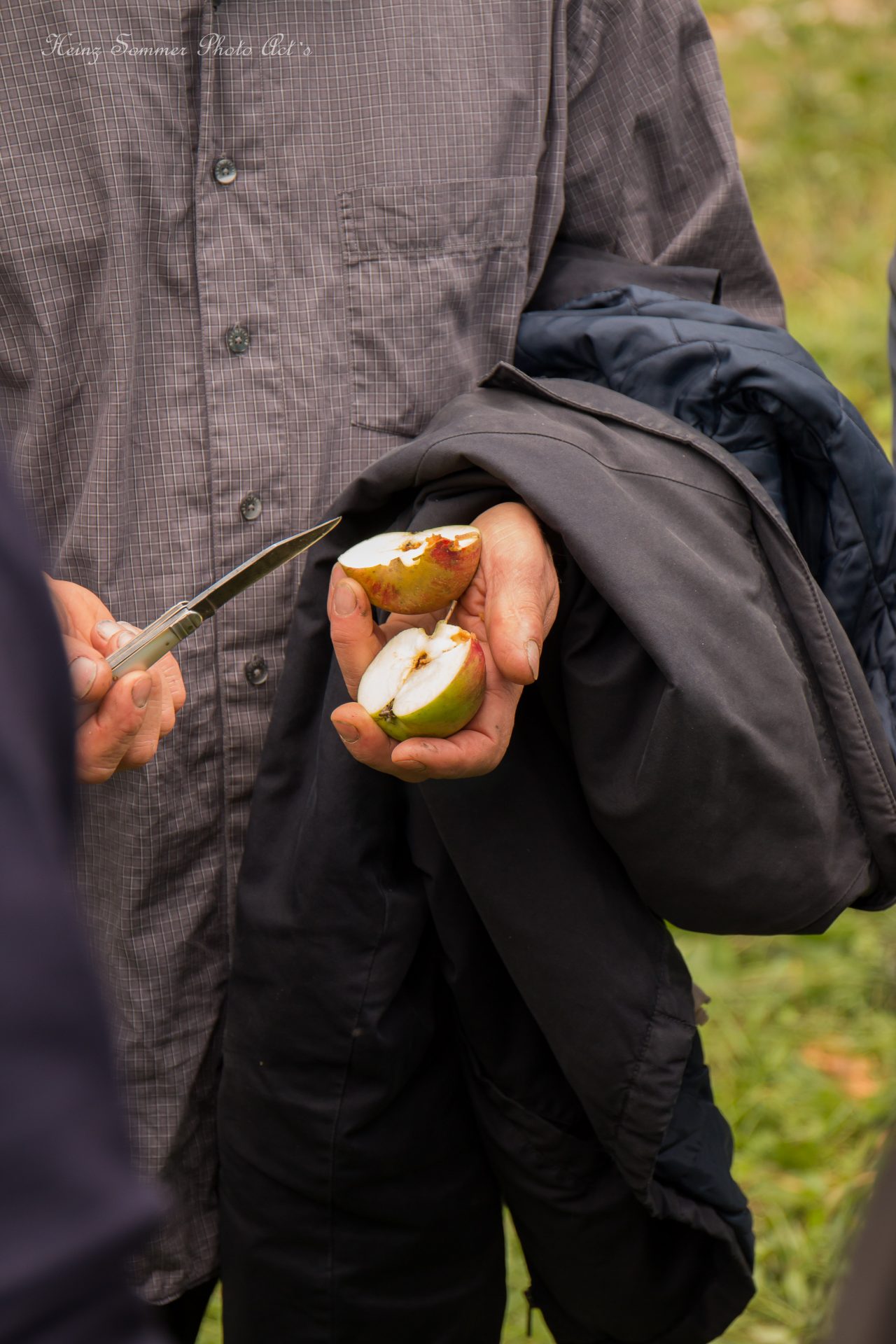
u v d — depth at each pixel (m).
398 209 1.86
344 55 1.84
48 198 1.79
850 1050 2.70
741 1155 2.50
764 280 1.98
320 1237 1.87
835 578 1.86
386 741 1.70
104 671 1.67
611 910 1.79
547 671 1.77
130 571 1.85
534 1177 1.87
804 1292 2.34
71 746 1.08
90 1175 0.93
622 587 1.70
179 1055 1.90
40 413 1.83
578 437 1.75
